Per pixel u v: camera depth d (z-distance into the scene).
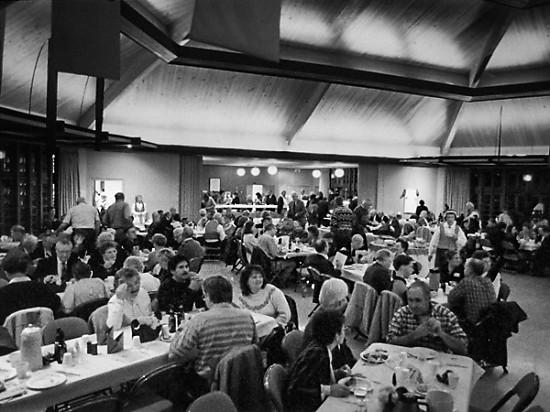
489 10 11.16
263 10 3.22
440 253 8.35
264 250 9.50
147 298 4.78
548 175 16.47
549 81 12.81
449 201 18.27
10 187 10.70
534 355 6.32
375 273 6.39
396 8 10.67
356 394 3.18
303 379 3.19
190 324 3.79
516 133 16.02
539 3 10.18
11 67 7.79
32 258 7.21
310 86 13.52
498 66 13.77
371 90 14.20
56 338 3.92
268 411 3.39
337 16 10.74
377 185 17.41
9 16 6.54
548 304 9.06
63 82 9.73
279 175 24.17
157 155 14.45
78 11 3.84
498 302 5.48
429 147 17.77
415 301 4.30
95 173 13.81
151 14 8.92
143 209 13.23
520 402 3.27
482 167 17.12
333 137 16.08
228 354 3.41
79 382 3.36
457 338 4.26
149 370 3.78
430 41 12.23
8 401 3.02
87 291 5.20
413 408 2.76
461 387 3.34
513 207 17.19
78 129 7.42
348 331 7.15
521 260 12.34
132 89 12.23
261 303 5.11
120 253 7.20
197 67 12.02
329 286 4.59
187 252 8.68
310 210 15.73
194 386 3.74
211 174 23.02
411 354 3.99
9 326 4.33
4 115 5.53
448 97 14.12
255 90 13.35
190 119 13.93
